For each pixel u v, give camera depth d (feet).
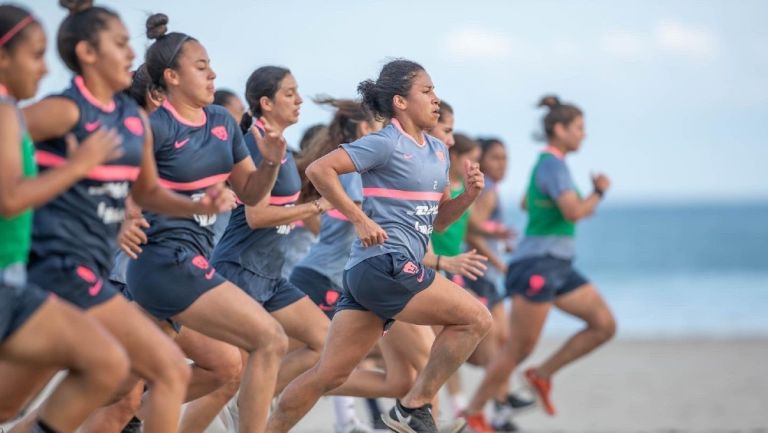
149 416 32.30
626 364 102.68
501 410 65.31
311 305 45.16
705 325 160.45
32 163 29.68
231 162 38.99
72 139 29.66
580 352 61.36
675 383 88.48
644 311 187.93
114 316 31.96
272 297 44.78
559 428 66.33
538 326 60.49
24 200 27.73
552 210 60.29
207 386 40.83
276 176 40.37
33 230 31.24
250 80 45.19
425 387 40.81
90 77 31.96
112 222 32.58
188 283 37.50
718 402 77.41
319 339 44.68
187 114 38.27
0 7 29.68
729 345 121.19
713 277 285.64
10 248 28.63
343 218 49.19
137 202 35.04
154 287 37.60
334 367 40.88
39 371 32.07
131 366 32.17
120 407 39.27
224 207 33.42
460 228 61.26
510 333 61.05
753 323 163.12
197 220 38.45
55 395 30.07
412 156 39.83
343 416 55.16
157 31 38.75
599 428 66.08
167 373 32.24
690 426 66.54
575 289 60.85
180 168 37.65
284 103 44.70
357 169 39.09
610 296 223.51
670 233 480.64
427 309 39.47
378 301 39.47
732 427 66.03
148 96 39.63
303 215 42.73
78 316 29.45
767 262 338.13
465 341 40.04
